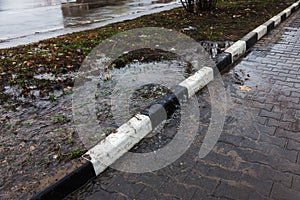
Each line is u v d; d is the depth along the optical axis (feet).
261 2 33.88
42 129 9.14
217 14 26.73
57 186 6.66
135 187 7.00
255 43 18.21
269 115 9.68
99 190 6.98
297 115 9.61
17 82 12.85
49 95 11.50
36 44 19.86
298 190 6.58
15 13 39.75
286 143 8.22
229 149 8.10
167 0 45.39
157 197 6.67
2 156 7.92
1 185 6.93
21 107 10.68
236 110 10.07
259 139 8.45
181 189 6.84
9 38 24.72
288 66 13.98
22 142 8.52
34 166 7.50
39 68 14.52
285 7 29.60
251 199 6.43
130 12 34.63
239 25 21.79
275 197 6.43
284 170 7.21
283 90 11.44
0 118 9.95
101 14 34.55
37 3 52.44
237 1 35.78
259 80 12.50
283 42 18.15
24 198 6.52
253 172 7.20
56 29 27.43
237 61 15.10
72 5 45.65
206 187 6.85
